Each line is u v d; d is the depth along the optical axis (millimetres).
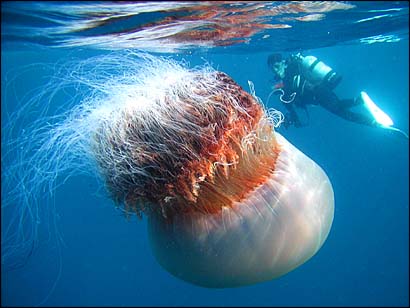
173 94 1365
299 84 5094
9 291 16391
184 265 1488
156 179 1278
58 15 3064
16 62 11352
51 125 1763
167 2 2926
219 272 1441
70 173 1762
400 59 19750
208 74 1471
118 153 1323
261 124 1459
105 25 3496
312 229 1515
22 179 2082
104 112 1468
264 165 1474
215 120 1320
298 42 6863
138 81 1555
